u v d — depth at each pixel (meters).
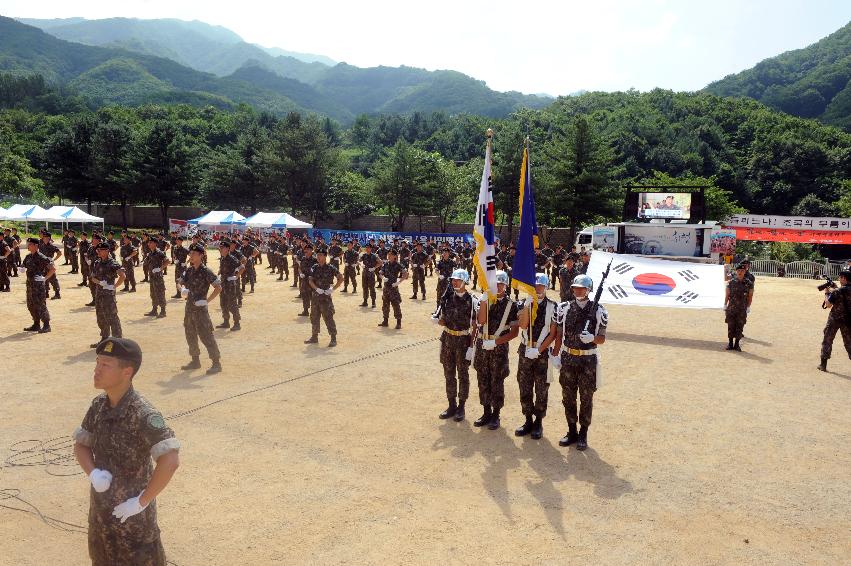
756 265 41.34
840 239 47.69
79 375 10.15
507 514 5.58
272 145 65.56
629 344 14.02
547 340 7.50
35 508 5.61
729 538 5.20
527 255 7.69
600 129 127.00
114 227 64.38
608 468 6.72
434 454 7.04
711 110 147.00
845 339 11.77
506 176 53.75
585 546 5.03
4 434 7.46
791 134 112.50
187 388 9.52
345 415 8.40
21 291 20.38
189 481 6.18
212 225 47.72
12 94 180.25
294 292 22.06
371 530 5.24
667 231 28.47
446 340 8.28
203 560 4.71
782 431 8.05
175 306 17.75
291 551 4.88
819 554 4.96
